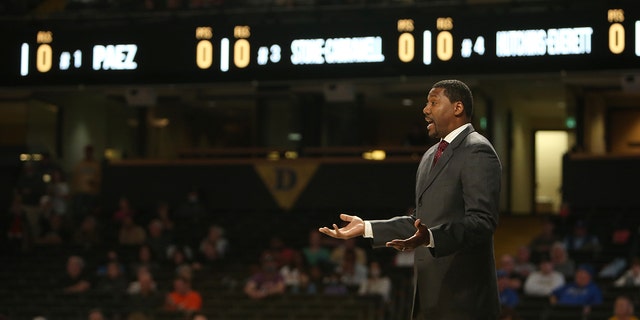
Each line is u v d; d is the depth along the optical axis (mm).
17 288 46000
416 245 10164
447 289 10812
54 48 34625
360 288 42719
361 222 10477
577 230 47094
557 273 40406
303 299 41438
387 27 32594
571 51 30984
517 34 31516
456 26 32062
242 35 33562
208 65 33719
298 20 33219
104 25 34375
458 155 10852
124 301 42531
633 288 39031
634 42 30391
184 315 40062
